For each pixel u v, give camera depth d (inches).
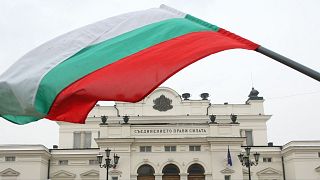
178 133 2146.9
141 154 2112.5
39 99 296.5
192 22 354.3
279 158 2411.4
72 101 301.3
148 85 312.8
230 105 2620.6
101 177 2082.9
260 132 2591.0
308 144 2276.1
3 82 294.8
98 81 307.7
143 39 341.7
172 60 323.6
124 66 319.0
